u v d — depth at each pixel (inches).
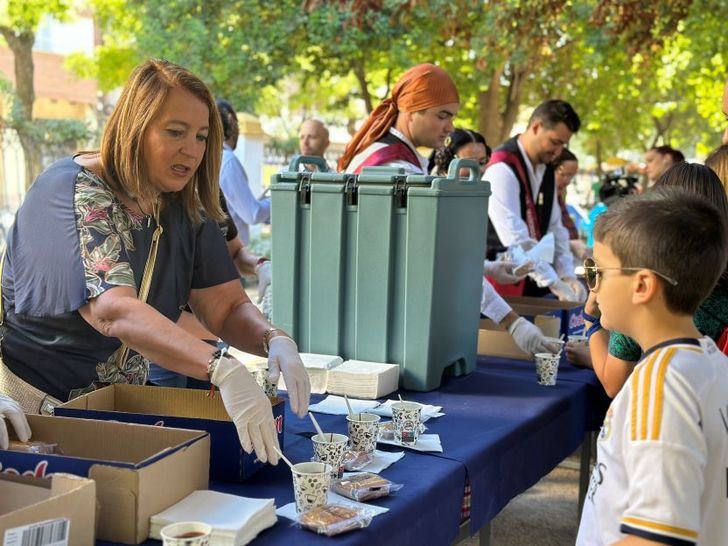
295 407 79.6
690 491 51.3
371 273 111.0
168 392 80.0
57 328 80.6
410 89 127.4
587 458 134.1
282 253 116.3
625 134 830.5
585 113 618.2
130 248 80.3
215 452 72.4
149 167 79.0
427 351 108.6
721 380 55.6
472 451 84.0
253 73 485.1
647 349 59.0
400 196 108.7
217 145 86.0
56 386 82.9
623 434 55.9
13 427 68.9
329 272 113.3
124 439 68.6
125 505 59.1
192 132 79.4
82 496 55.1
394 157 127.6
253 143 437.7
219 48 472.7
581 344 127.8
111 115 79.5
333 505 65.7
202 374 70.5
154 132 77.5
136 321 72.1
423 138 130.3
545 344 125.3
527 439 96.6
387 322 110.6
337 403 99.8
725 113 128.0
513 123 530.9
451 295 112.8
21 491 57.6
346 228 112.2
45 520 52.4
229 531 58.0
